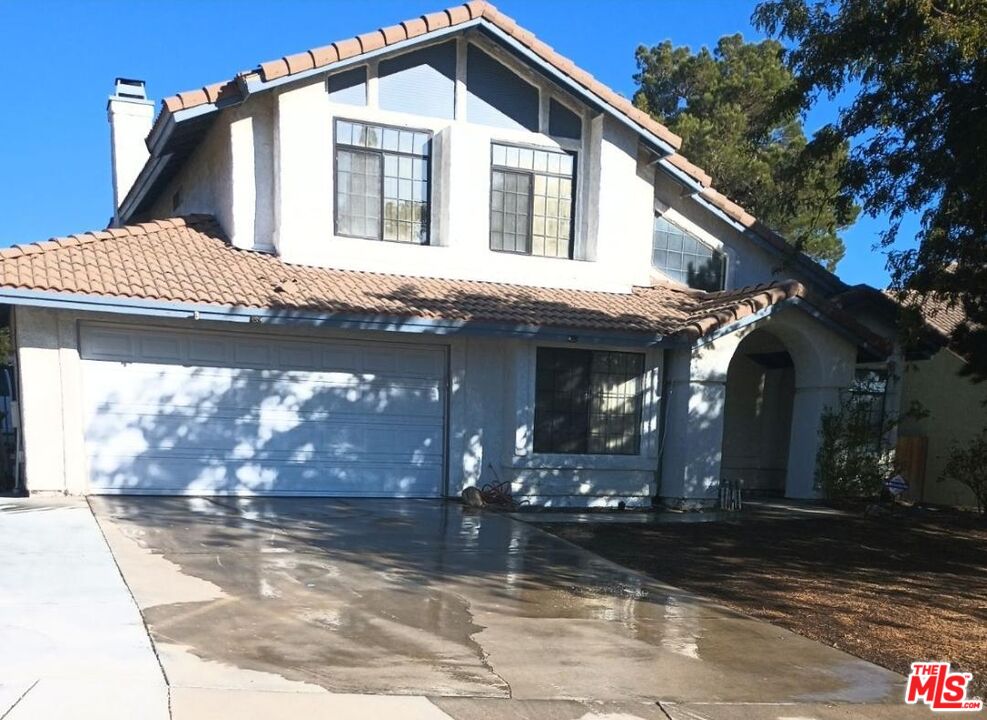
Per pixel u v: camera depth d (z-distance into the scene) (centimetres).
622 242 1430
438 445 1268
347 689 464
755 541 1062
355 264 1266
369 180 1294
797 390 1449
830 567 916
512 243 1384
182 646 511
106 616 559
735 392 1622
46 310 1045
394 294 1192
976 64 905
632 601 723
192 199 1520
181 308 1032
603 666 540
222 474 1152
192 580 677
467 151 1334
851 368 1414
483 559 856
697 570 873
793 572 883
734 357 1622
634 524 1153
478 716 444
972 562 980
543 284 1380
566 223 1423
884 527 1216
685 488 1289
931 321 1747
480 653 548
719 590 787
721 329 1274
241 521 965
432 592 703
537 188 1398
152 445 1114
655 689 505
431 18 1259
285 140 1221
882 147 1054
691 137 2611
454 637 579
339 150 1271
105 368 1088
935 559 990
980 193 888
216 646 517
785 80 2770
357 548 862
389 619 611
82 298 987
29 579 644
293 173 1227
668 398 1334
